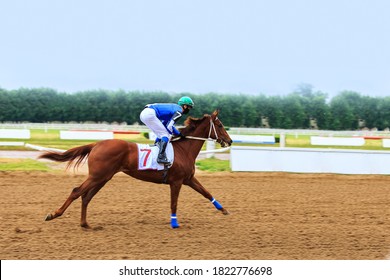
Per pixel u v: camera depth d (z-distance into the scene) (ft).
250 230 33.94
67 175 55.93
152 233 32.65
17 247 28.66
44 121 171.63
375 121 169.78
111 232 32.60
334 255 28.55
